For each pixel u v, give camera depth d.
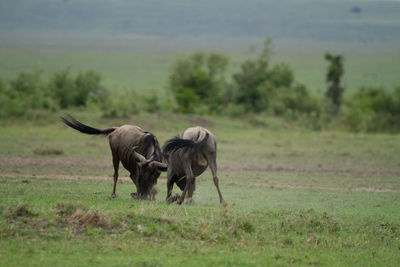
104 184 64.50
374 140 141.62
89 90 169.62
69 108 157.12
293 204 56.41
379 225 45.56
